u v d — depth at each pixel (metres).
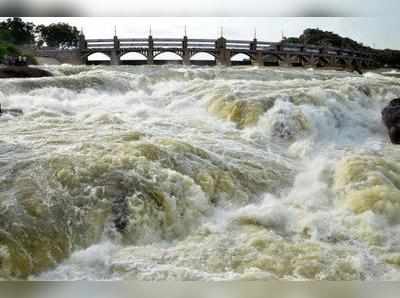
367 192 10.39
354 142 16.53
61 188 9.54
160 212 9.48
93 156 10.73
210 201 10.45
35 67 28.23
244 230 9.29
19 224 8.48
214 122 17.05
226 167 11.59
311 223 9.51
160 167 10.59
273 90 20.28
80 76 22.47
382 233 9.27
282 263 8.11
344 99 19.97
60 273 7.93
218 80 24.52
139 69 30.64
